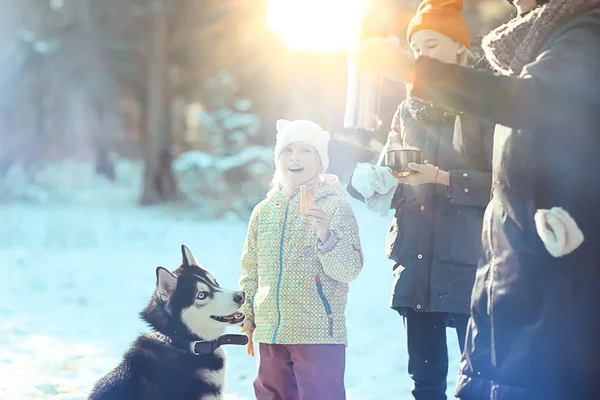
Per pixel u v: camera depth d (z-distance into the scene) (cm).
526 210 268
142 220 2178
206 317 422
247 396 565
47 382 586
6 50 2953
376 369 652
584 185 260
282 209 420
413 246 425
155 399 412
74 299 1024
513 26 285
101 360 683
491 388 277
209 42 2781
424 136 429
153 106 2722
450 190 403
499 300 273
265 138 2422
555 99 248
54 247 1597
